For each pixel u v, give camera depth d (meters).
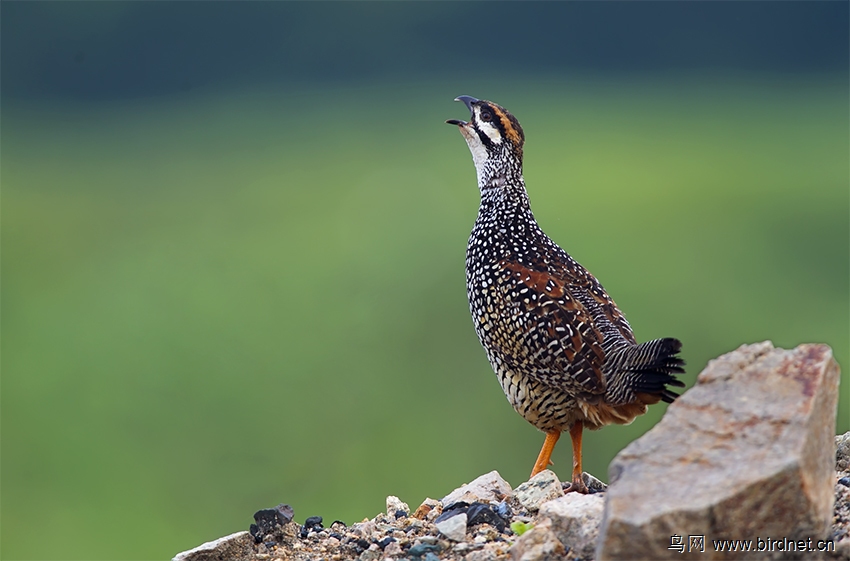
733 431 6.90
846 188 77.81
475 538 8.86
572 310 11.20
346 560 9.05
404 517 10.08
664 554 6.41
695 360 45.78
